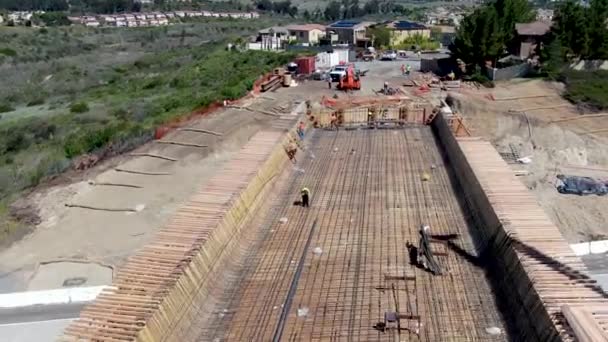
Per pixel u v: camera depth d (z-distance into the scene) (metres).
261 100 40.12
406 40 75.81
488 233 14.01
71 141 35.06
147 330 10.02
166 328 10.55
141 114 42.34
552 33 48.38
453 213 16.33
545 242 12.30
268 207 17.16
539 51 48.22
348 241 14.76
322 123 27.67
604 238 24.52
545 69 45.66
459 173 18.80
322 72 49.41
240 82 46.25
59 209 26.61
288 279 13.02
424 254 13.55
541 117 37.44
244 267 13.66
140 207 26.42
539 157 33.75
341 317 11.52
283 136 21.80
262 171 17.91
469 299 11.93
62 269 21.86
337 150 23.30
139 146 33.22
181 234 13.28
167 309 10.73
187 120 36.84
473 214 15.65
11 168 33.00
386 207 16.92
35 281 21.19
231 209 14.69
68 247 23.39
